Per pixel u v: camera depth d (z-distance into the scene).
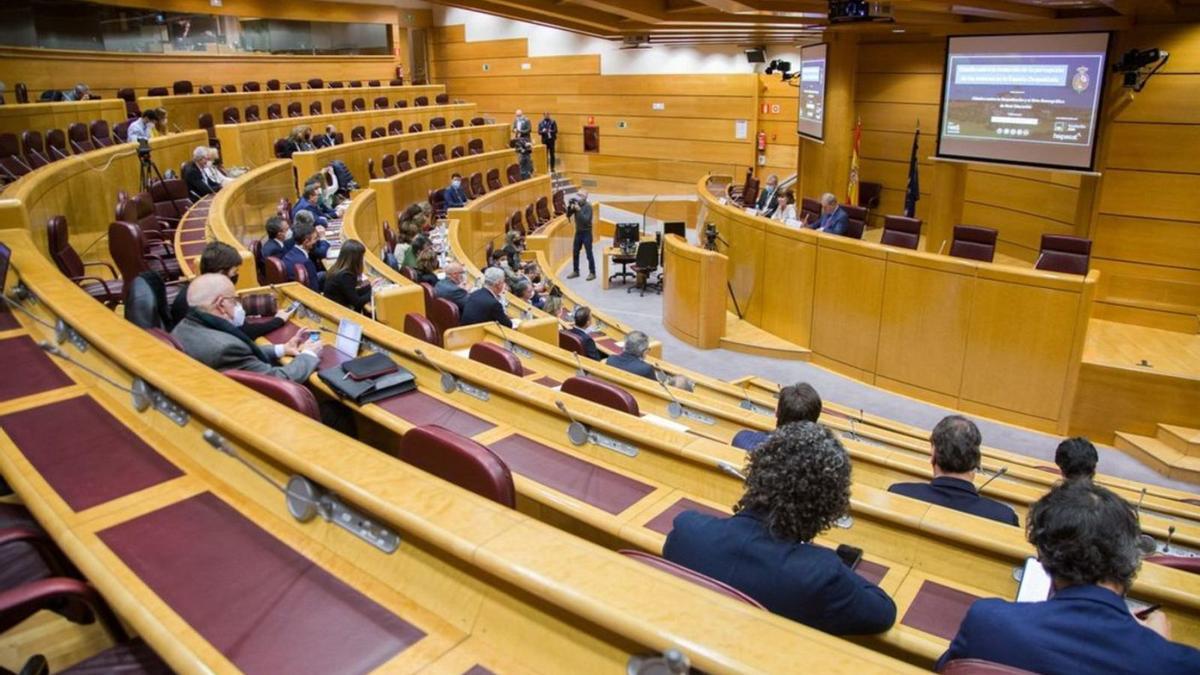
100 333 2.71
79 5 14.56
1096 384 7.67
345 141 14.48
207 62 16.20
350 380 3.34
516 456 2.92
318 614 1.51
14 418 2.38
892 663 1.17
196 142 10.71
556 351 4.92
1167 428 7.40
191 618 1.50
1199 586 2.10
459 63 22.31
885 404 8.45
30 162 8.89
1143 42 8.92
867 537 2.53
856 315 8.99
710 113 18.86
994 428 7.92
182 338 3.24
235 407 2.07
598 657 1.33
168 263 6.21
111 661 1.64
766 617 1.26
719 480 2.66
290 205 10.37
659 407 4.37
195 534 1.77
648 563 1.67
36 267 3.66
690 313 10.41
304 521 1.79
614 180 20.64
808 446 1.84
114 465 2.10
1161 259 9.32
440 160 15.62
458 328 5.03
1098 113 9.22
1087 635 1.55
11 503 2.27
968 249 8.71
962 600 2.23
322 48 19.28
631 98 19.80
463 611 1.49
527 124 18.48
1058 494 1.72
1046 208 11.22
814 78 13.79
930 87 13.27
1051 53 9.52
